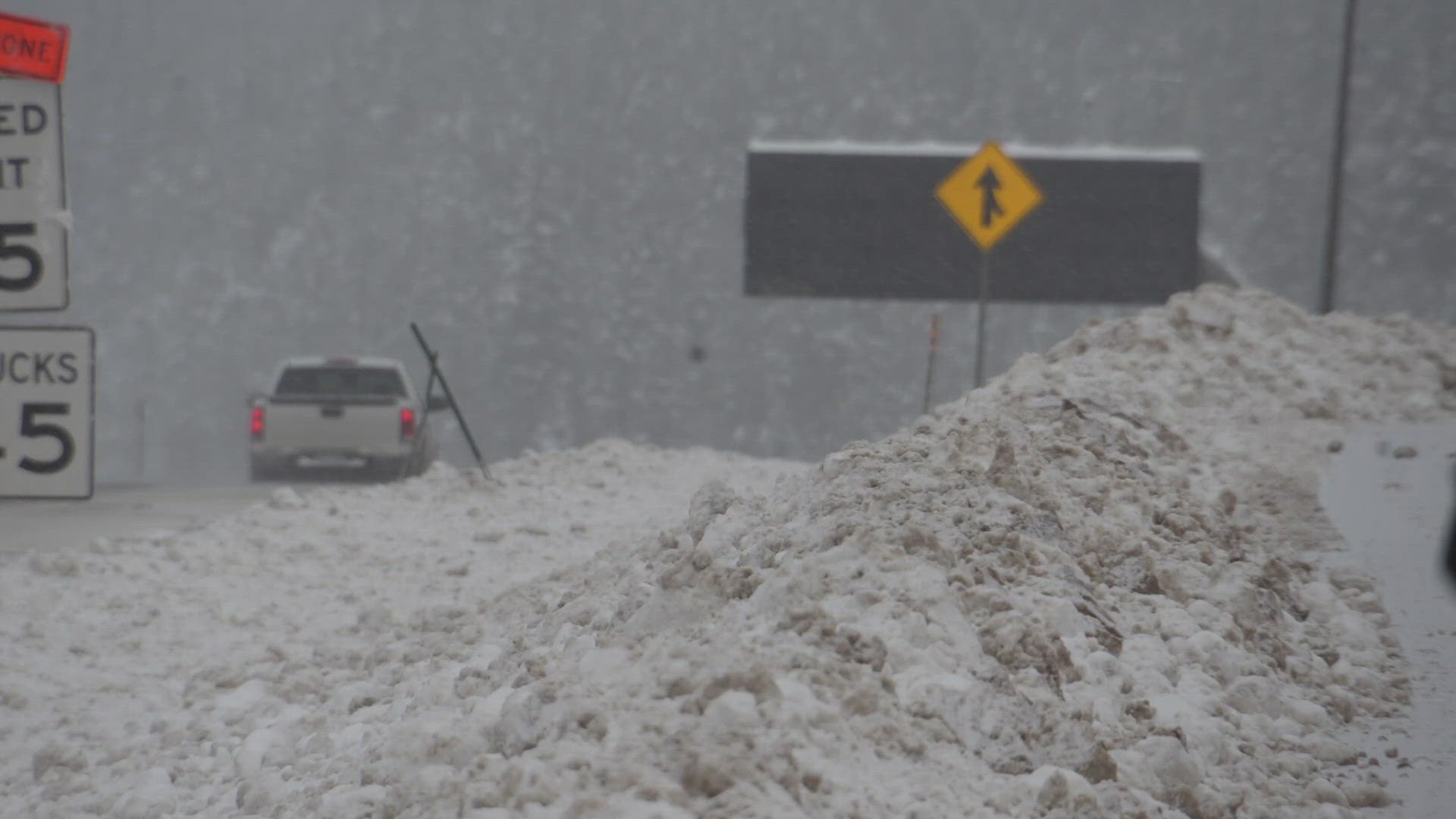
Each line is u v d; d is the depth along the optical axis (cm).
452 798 1742
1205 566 2831
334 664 3391
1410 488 3641
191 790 2552
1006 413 3719
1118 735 2077
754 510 2955
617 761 1667
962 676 2014
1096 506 2945
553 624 2777
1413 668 2672
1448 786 2181
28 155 2661
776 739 1692
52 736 3011
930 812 1689
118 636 3794
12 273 2675
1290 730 2345
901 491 2622
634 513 5956
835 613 2100
